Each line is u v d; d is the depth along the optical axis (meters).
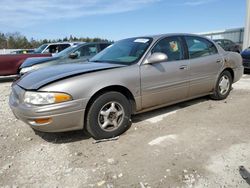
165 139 3.75
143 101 4.17
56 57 8.41
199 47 5.13
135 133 4.01
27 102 3.44
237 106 5.26
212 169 2.92
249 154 3.22
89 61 4.75
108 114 3.77
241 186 2.62
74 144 3.71
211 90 5.45
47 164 3.19
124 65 4.06
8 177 2.95
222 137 3.75
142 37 4.79
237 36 26.47
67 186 2.74
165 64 4.40
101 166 3.09
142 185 2.69
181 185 2.67
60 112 3.37
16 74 10.81
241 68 6.09
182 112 4.95
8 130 4.32
